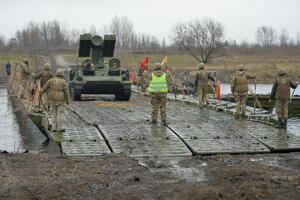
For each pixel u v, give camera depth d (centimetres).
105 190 722
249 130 1273
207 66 6000
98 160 951
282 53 7131
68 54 7031
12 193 703
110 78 2114
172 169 884
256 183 730
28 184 755
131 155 1014
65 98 1218
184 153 1036
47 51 7231
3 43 8444
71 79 2266
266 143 1120
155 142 1119
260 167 851
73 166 889
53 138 1147
